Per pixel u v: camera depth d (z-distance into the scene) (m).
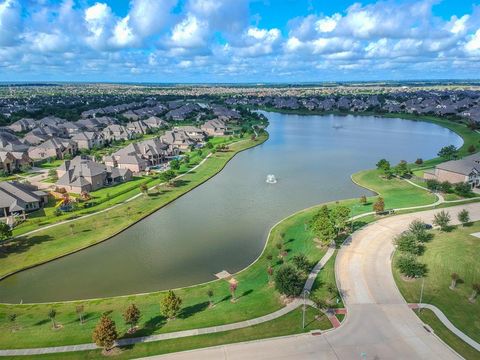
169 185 111.75
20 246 73.44
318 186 111.56
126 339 46.25
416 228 69.38
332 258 64.69
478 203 90.56
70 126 196.00
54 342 46.16
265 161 144.25
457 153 140.88
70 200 96.50
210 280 61.75
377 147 169.62
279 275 53.44
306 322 48.22
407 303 51.84
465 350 42.84
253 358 42.12
